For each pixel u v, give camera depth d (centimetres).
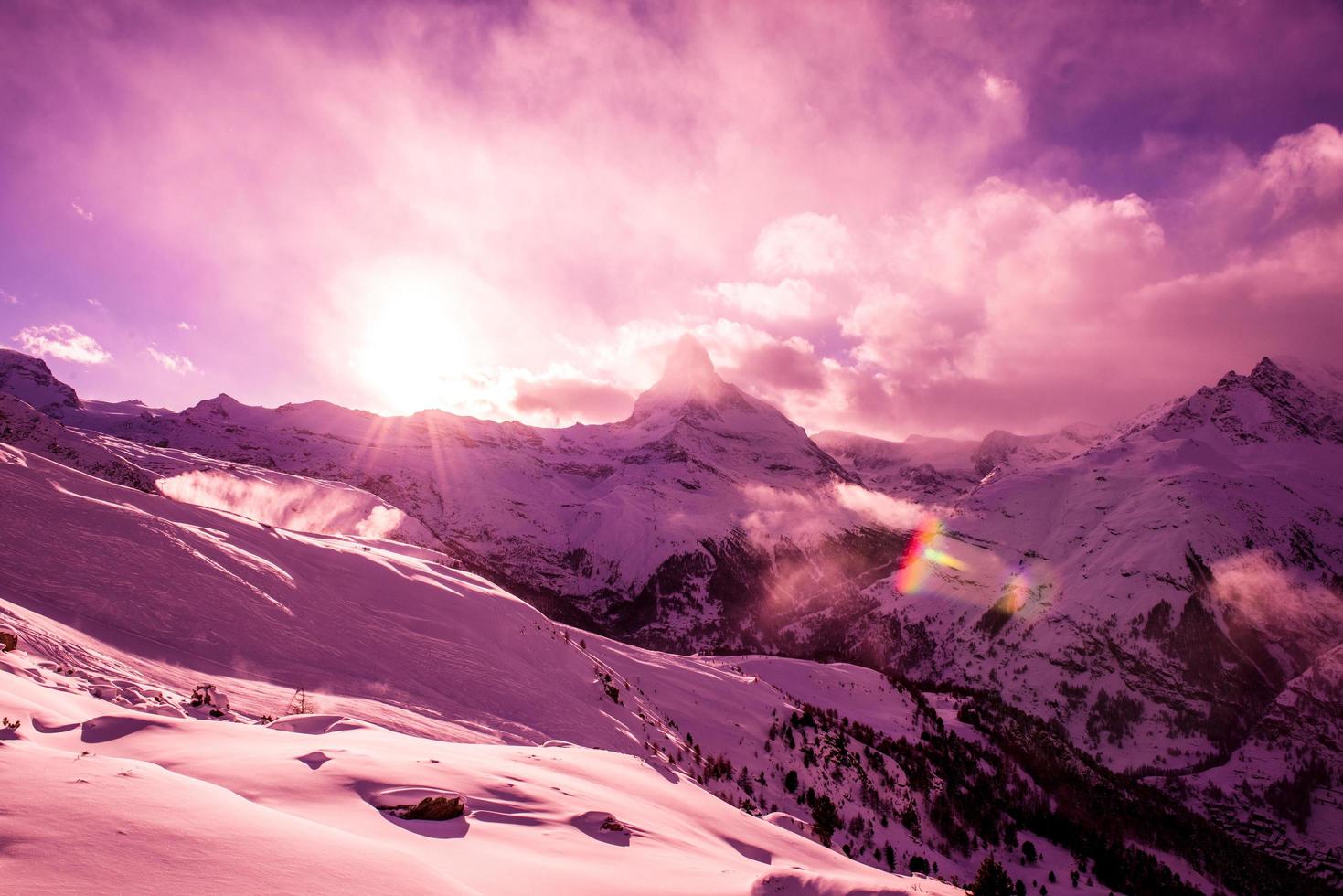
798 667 18112
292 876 658
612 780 2278
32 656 2722
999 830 12369
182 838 683
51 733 1418
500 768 1803
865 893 1350
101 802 734
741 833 2308
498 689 5688
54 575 4309
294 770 1284
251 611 5003
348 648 5225
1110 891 11450
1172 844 17000
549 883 1009
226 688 3800
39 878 526
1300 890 17850
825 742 11394
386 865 769
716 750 9119
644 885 1137
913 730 15638
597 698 7100
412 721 4303
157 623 4303
